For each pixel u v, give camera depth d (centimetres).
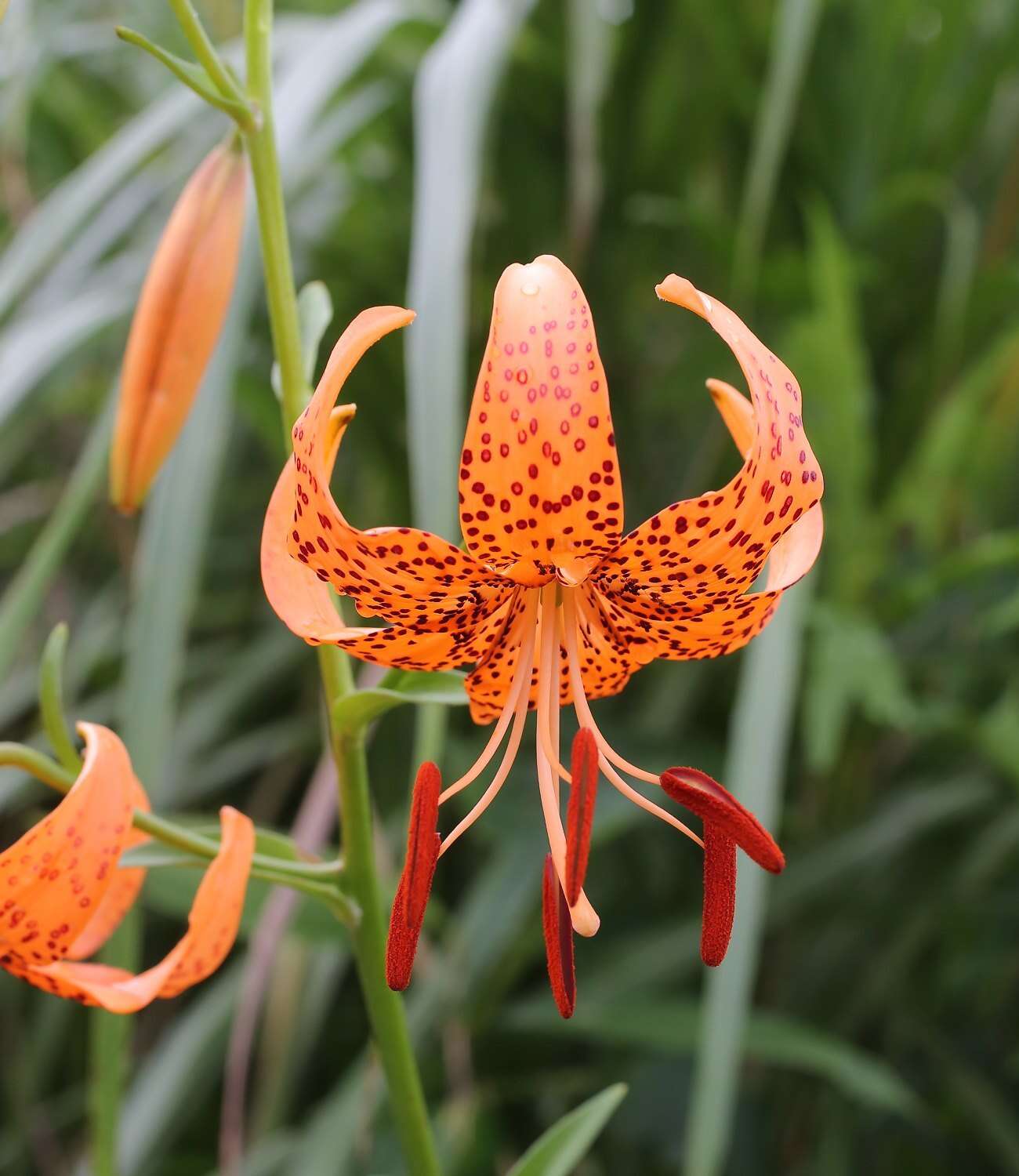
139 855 45
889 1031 73
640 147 67
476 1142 62
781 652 56
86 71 76
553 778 46
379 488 73
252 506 82
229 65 44
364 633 44
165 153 68
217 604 81
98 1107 51
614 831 62
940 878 71
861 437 61
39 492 82
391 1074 46
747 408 45
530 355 41
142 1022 76
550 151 68
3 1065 75
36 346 58
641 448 73
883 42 64
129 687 53
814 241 61
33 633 79
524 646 46
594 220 68
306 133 60
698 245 66
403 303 70
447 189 55
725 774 63
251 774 79
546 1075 70
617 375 71
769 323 70
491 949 60
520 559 43
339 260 68
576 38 60
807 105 66
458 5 68
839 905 72
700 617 45
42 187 76
